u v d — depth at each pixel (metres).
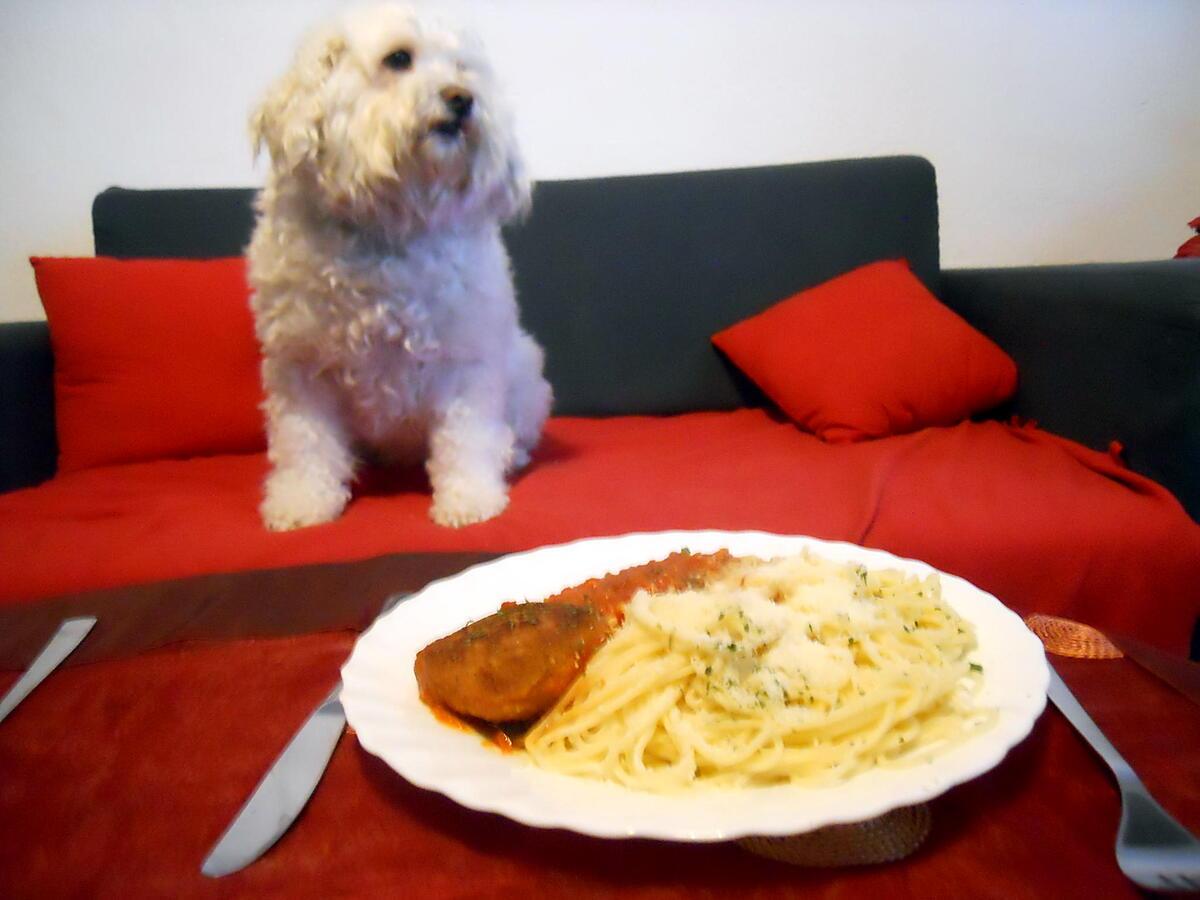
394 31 0.89
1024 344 1.12
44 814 0.37
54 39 1.29
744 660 0.41
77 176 1.34
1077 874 0.31
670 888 0.31
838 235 1.30
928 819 0.35
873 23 1.38
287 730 0.43
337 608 0.56
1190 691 0.43
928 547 0.79
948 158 1.44
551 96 1.37
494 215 0.98
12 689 0.47
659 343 1.30
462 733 0.40
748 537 0.58
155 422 1.10
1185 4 1.41
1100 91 1.43
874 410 1.07
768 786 0.37
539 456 1.08
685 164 1.41
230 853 0.34
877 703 0.39
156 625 0.54
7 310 1.36
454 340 0.94
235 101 1.33
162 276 1.13
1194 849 0.31
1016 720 0.37
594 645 0.43
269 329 0.93
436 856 0.34
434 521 0.88
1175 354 0.89
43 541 0.83
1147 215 1.48
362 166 0.87
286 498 0.90
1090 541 0.78
